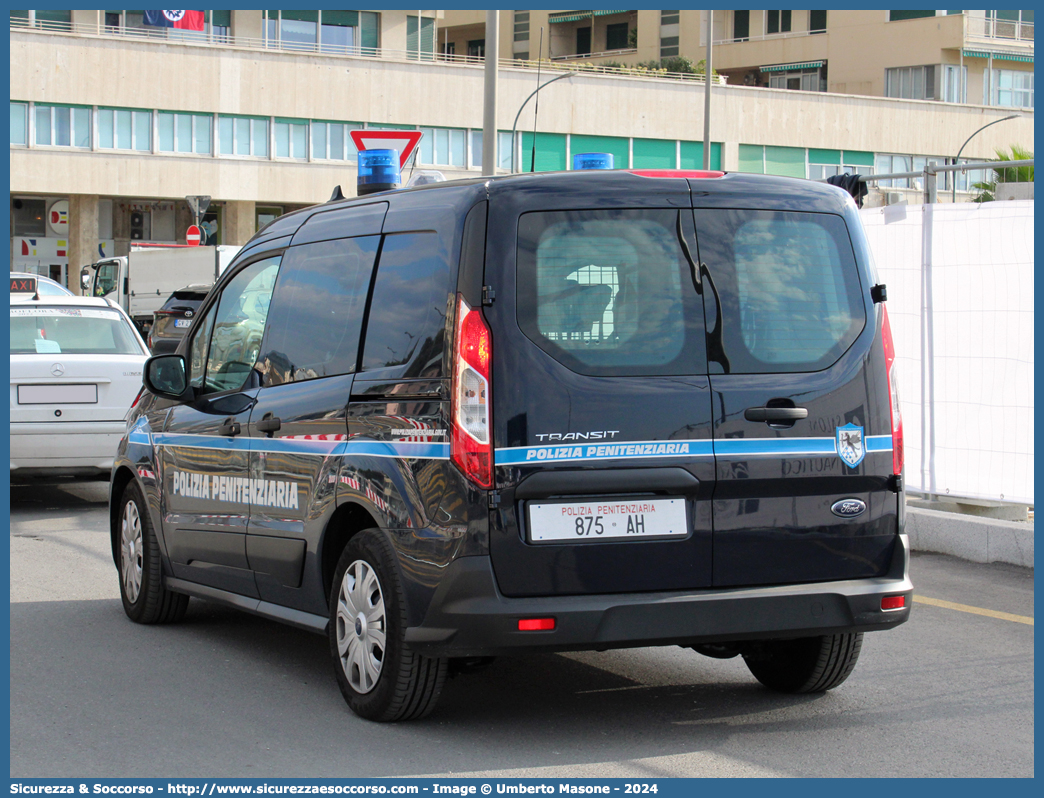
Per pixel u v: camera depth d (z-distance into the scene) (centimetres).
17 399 1348
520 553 577
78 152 6669
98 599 959
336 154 7088
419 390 606
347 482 646
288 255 753
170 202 7188
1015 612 904
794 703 682
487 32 1898
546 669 754
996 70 9481
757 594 602
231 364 789
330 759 584
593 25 10600
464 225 599
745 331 612
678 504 596
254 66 6906
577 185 602
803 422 615
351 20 7581
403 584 605
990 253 1141
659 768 575
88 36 6631
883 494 634
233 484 760
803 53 9781
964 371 1159
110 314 1500
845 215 644
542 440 580
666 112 7362
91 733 626
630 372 593
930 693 701
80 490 1616
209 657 781
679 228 611
